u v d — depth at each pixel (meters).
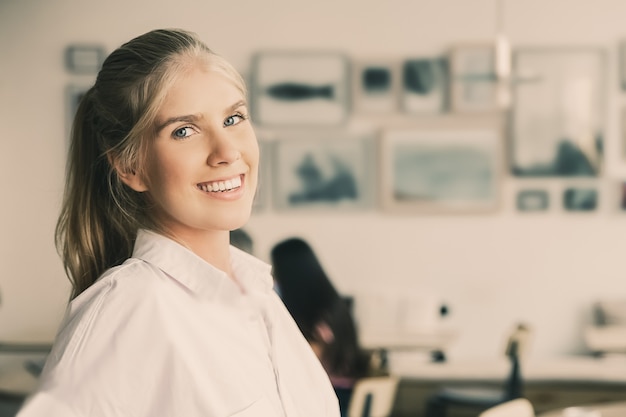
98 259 1.22
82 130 1.21
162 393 1.02
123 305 1.03
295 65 7.28
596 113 7.21
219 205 1.10
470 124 7.29
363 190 7.34
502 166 7.28
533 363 6.54
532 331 7.20
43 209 7.18
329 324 4.34
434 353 6.71
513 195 7.29
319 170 7.34
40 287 7.14
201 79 1.08
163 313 1.04
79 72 7.20
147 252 1.10
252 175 1.14
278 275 4.40
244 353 1.12
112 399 0.99
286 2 7.25
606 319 6.97
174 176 1.09
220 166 1.09
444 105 7.30
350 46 7.28
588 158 7.23
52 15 7.20
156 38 1.10
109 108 1.12
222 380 1.06
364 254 7.32
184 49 1.09
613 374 6.02
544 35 7.20
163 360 1.02
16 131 7.20
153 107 1.07
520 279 7.24
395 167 7.33
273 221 7.34
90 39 7.20
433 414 5.56
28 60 7.18
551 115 7.23
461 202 7.29
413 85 7.28
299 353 1.27
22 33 7.18
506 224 7.27
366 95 7.30
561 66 7.20
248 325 1.16
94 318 1.01
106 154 1.15
